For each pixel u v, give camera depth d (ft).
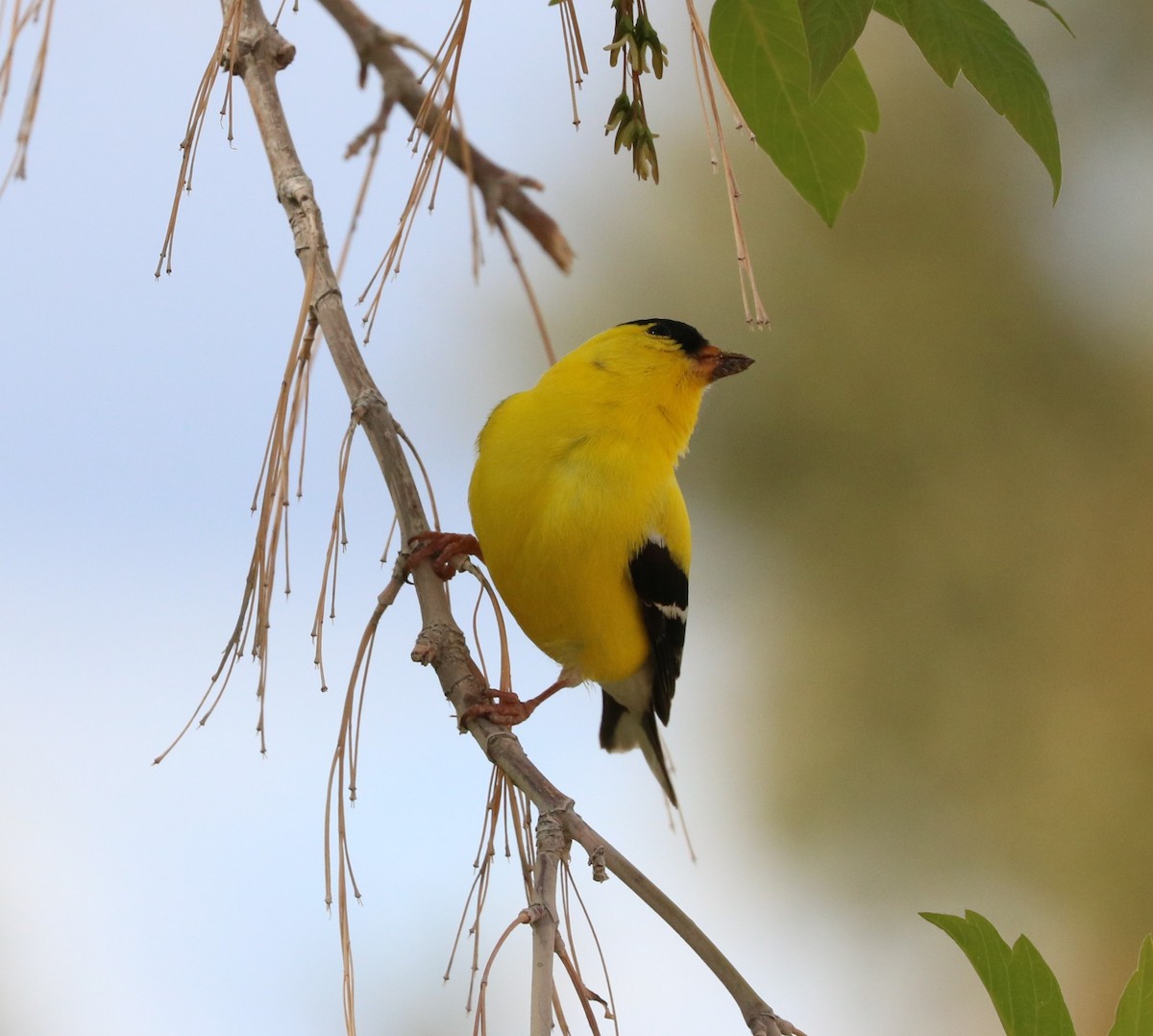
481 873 11.49
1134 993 9.71
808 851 41.32
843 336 45.03
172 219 11.62
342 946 10.14
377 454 13.85
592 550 19.54
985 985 9.88
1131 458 44.70
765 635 44.32
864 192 46.19
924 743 42.01
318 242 14.02
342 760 11.42
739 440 45.19
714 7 11.29
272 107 14.64
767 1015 9.29
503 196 14.73
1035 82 10.89
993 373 45.11
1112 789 41.04
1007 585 43.70
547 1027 8.61
